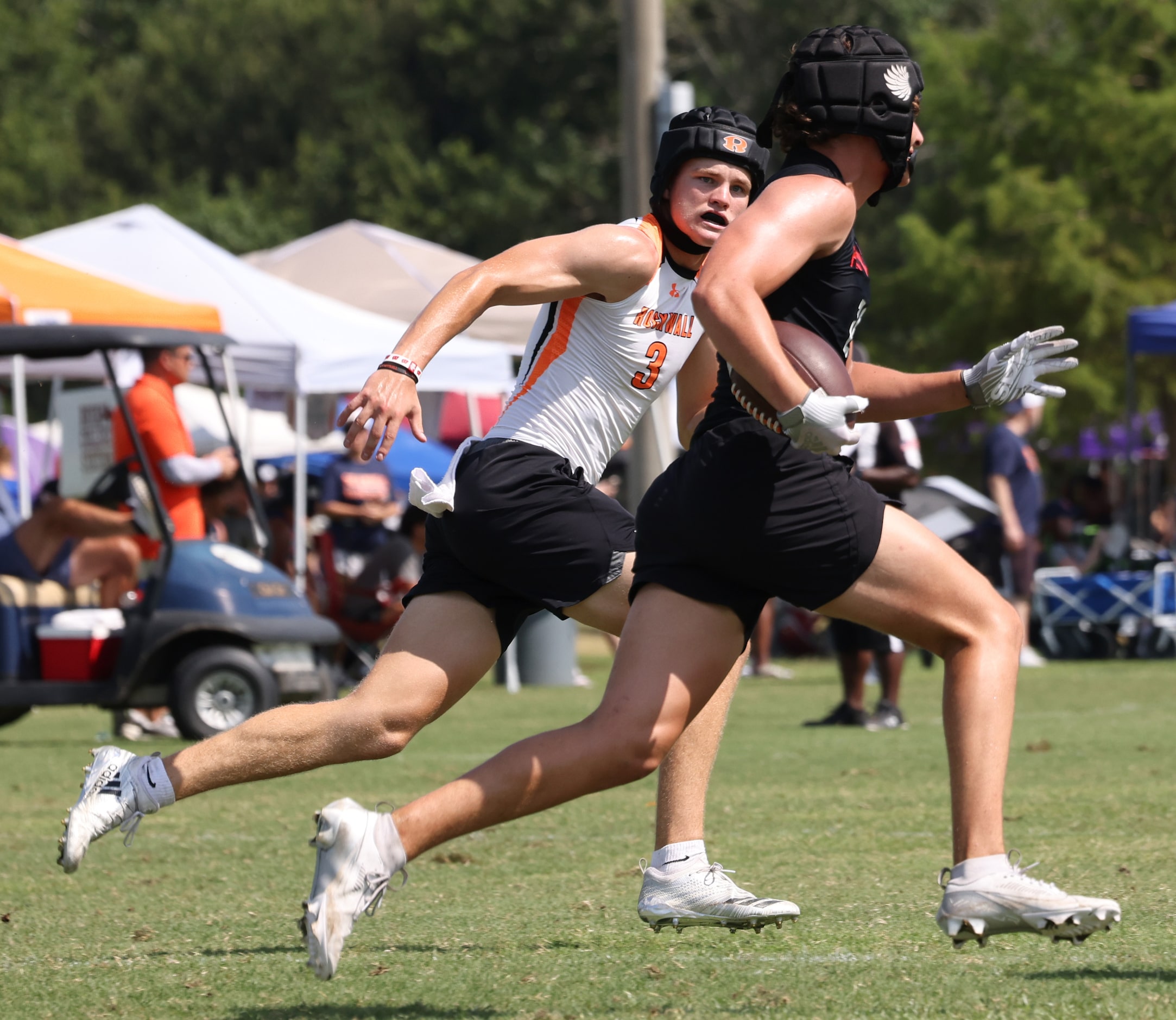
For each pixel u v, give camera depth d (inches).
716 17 6407.5
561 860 796.6
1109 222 3811.5
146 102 7180.1
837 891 684.7
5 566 1439.5
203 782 536.7
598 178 6501.0
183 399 2942.9
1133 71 3885.3
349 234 2741.1
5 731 1649.9
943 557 484.4
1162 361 3779.5
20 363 1926.7
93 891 728.3
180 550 1441.9
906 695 1877.5
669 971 531.5
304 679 1461.6
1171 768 1131.9
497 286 538.6
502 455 567.8
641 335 583.8
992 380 515.2
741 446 478.0
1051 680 2046.0
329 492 2127.2
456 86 6934.1
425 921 637.9
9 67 7268.7
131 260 2143.2
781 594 487.8
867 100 489.1
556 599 563.8
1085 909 458.3
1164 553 2524.6
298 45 7175.2
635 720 482.9
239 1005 494.0
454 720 1611.7
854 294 484.4
